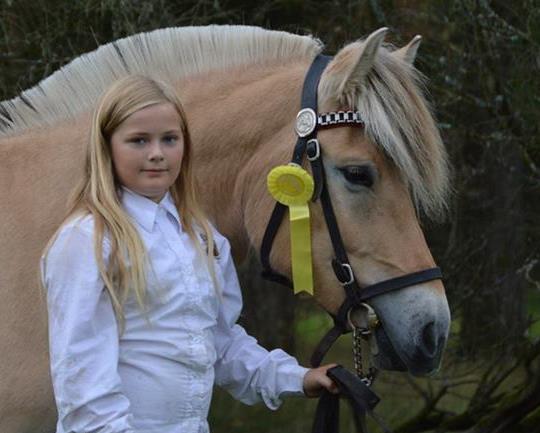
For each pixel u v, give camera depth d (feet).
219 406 22.40
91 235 9.28
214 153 11.26
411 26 19.38
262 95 11.17
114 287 9.32
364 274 10.42
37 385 10.61
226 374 10.68
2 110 11.76
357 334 10.68
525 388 17.61
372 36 10.16
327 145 10.50
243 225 11.36
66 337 9.08
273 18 20.76
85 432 9.09
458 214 19.93
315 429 10.64
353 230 10.42
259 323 23.73
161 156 9.71
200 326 9.68
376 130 10.19
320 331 23.44
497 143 18.98
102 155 9.71
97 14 19.04
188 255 9.73
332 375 10.38
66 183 11.01
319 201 10.56
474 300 19.58
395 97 10.28
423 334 10.17
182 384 9.57
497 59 18.35
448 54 18.84
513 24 18.75
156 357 9.49
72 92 11.65
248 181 11.13
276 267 11.05
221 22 20.16
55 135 11.37
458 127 19.13
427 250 10.50
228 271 10.41
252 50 11.64
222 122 11.23
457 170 19.38
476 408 18.43
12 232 10.88
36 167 11.16
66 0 18.84
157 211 9.80
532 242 19.60
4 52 19.71
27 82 19.20
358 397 10.24
